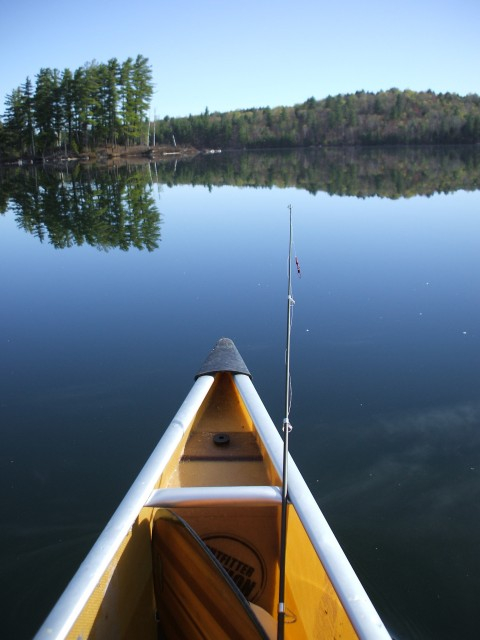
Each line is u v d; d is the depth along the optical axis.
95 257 10.89
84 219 15.86
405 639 2.83
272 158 54.84
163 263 10.12
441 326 6.61
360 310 7.20
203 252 10.84
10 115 57.94
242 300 7.79
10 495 3.95
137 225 14.43
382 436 4.51
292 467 2.70
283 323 6.87
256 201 18.42
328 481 4.04
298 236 11.91
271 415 4.85
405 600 3.05
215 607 2.05
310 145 84.88
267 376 5.52
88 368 5.86
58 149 59.69
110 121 60.53
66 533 3.57
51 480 4.09
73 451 4.44
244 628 1.92
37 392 5.40
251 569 2.59
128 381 5.56
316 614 2.18
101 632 1.98
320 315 7.10
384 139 82.50
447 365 5.64
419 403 4.97
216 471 3.02
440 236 11.28
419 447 4.37
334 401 5.05
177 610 2.33
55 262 10.63
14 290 8.79
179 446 3.10
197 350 6.20
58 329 6.98
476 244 10.49
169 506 2.45
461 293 7.71
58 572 3.25
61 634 1.74
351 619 1.83
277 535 2.60
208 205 17.80
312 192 20.42
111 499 3.88
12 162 57.16
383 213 14.45
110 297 8.21
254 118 89.44
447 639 2.83
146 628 2.37
